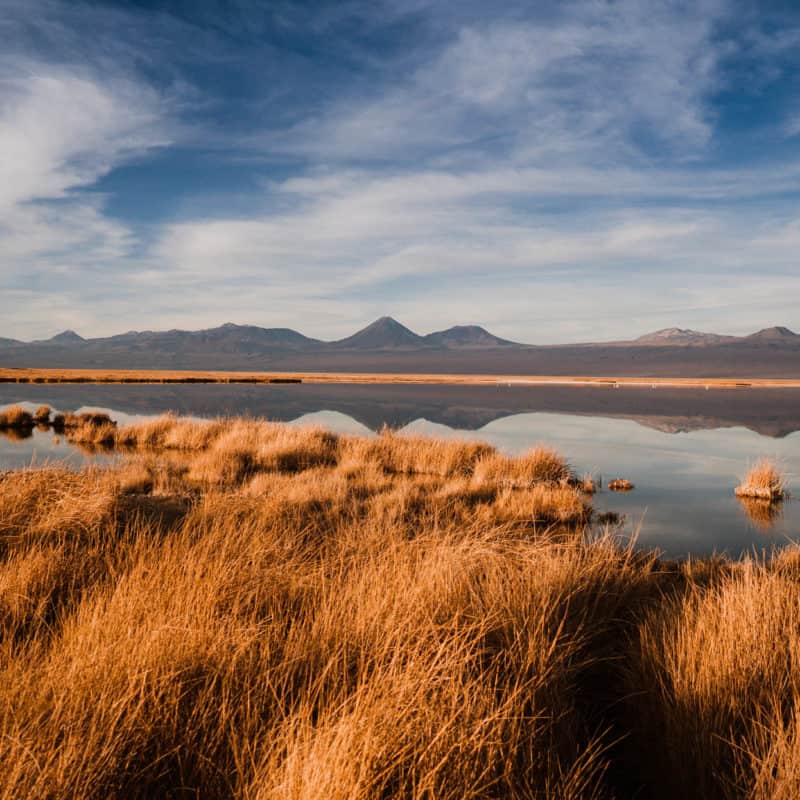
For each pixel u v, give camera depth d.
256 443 19.20
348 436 20.64
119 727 2.52
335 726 2.46
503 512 11.82
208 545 5.01
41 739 2.37
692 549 9.90
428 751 2.44
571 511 12.09
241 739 2.59
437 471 16.89
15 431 25.48
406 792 2.35
